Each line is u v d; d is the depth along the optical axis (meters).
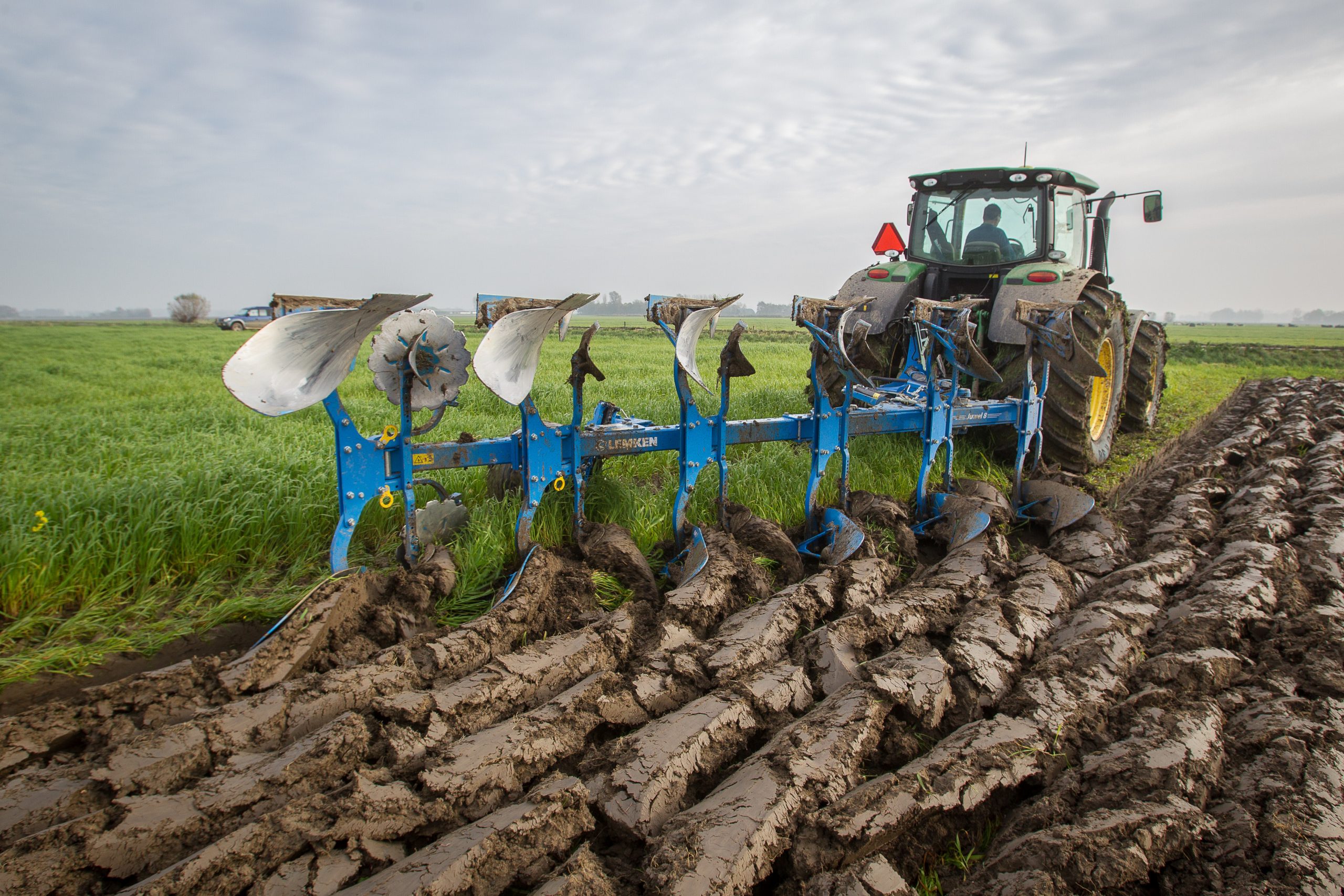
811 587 3.37
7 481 4.28
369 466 3.06
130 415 7.43
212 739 2.18
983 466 5.76
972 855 2.19
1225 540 4.43
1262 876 1.95
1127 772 2.28
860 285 6.81
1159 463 7.03
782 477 4.86
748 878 1.83
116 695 2.36
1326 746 2.38
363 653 2.80
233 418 7.11
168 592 3.33
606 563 3.56
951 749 2.36
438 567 3.20
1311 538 4.30
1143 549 4.46
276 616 3.16
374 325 2.83
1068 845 1.97
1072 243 6.98
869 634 3.04
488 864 1.79
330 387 2.84
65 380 12.72
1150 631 3.36
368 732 2.21
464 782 2.06
